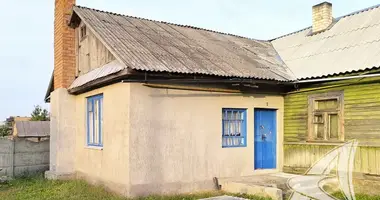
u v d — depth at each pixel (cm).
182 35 1155
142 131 823
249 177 973
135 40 955
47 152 1272
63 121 1112
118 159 845
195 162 905
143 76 800
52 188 952
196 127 913
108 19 1071
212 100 949
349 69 890
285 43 1318
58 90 1115
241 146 1007
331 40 1116
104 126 927
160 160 847
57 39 1191
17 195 875
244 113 1026
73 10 1081
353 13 1202
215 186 936
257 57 1162
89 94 1034
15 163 1209
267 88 1059
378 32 993
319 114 991
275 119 1097
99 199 800
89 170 1017
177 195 841
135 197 800
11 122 3152
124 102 827
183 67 853
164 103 862
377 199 805
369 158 858
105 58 949
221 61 1001
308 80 961
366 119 871
